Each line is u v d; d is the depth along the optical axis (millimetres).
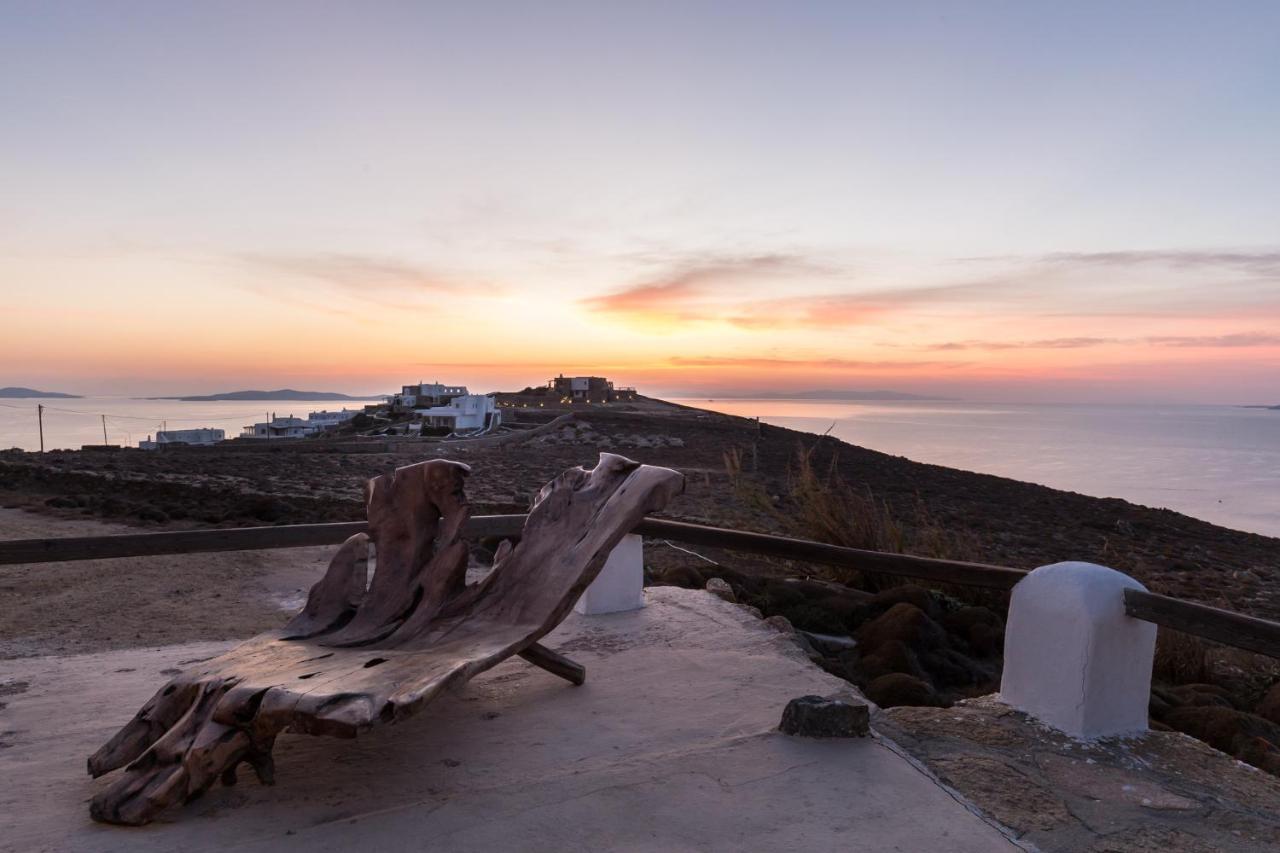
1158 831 2723
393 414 73500
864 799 2846
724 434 50312
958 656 5934
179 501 16125
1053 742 3447
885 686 4852
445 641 3199
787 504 15367
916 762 3160
